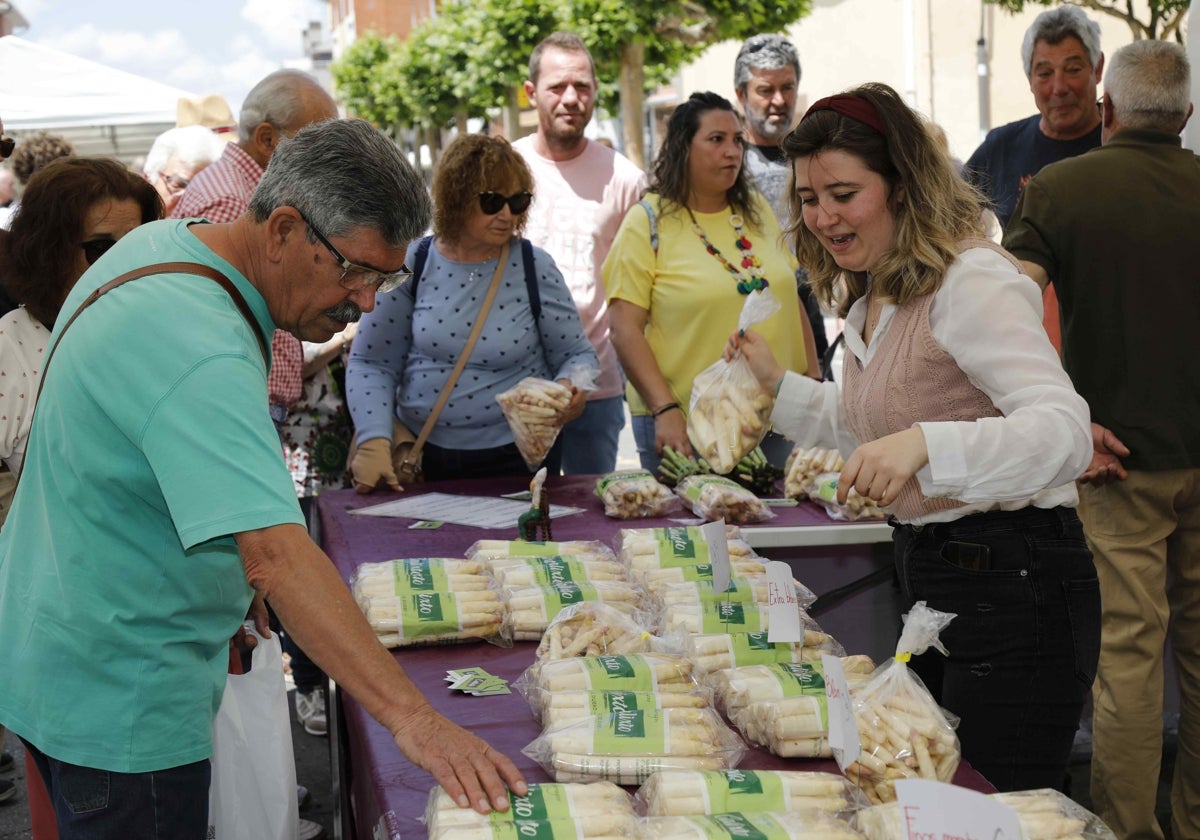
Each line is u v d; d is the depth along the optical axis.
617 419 4.56
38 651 1.72
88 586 1.68
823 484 3.20
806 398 2.71
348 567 2.75
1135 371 2.90
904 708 1.74
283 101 3.57
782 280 3.75
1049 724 2.14
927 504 2.13
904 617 1.84
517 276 3.62
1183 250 2.86
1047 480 1.83
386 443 3.55
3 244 2.85
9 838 3.49
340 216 1.63
